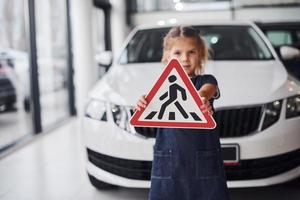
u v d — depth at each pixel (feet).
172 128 5.96
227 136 8.56
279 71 10.37
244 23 13.10
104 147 9.09
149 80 9.78
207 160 5.93
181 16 31.24
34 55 16.47
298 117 9.02
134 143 8.69
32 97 16.58
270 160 8.68
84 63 20.21
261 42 12.34
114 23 28.73
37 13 18.16
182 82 5.71
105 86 10.16
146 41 12.78
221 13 30.63
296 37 19.30
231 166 8.53
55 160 13.19
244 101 8.65
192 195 6.00
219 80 9.45
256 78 9.66
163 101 5.80
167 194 6.02
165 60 6.09
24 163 12.96
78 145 15.03
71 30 21.22
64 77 21.56
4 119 16.84
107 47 28.81
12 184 11.07
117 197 9.96
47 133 17.20
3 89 16.80
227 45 12.34
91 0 20.58
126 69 11.03
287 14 29.48
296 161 8.98
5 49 16.35
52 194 10.28
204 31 12.71
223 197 5.99
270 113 8.77
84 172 11.91
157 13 31.53
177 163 5.96
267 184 8.64
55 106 21.17
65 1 20.95
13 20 16.39
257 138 8.51
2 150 14.35
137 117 5.89
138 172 8.81
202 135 5.92
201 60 5.99
